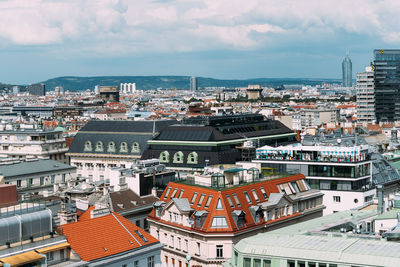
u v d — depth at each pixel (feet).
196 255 463.01
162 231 499.51
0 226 335.26
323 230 373.20
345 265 303.48
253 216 477.36
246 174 520.83
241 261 335.67
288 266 320.50
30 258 332.39
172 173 605.73
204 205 470.39
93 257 379.35
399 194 451.12
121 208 519.60
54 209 463.83
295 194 533.55
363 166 623.36
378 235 350.02
